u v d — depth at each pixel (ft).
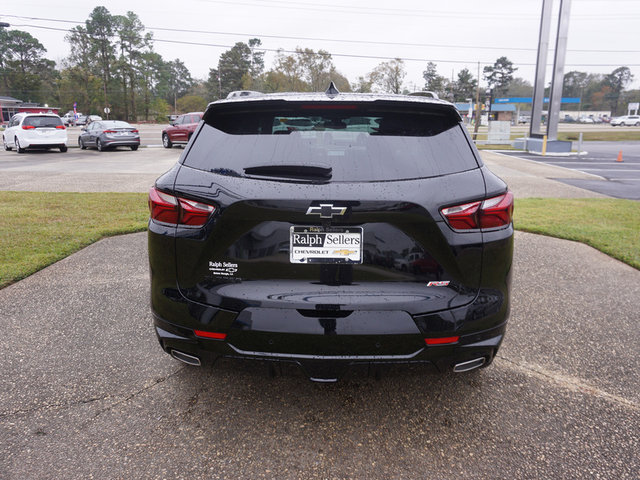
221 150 7.15
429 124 7.41
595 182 42.04
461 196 6.64
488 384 9.01
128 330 11.10
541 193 34.78
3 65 391.24
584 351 10.34
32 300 12.83
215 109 7.57
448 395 8.63
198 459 6.91
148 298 13.07
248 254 6.72
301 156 6.82
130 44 342.44
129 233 20.57
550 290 14.10
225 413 8.04
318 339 6.61
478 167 7.07
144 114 355.36
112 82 338.95
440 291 6.76
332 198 6.37
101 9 335.26
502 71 423.64
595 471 6.72
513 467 6.81
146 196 29.86
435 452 7.11
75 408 8.11
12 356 9.80
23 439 7.30
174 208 6.97
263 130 7.29
